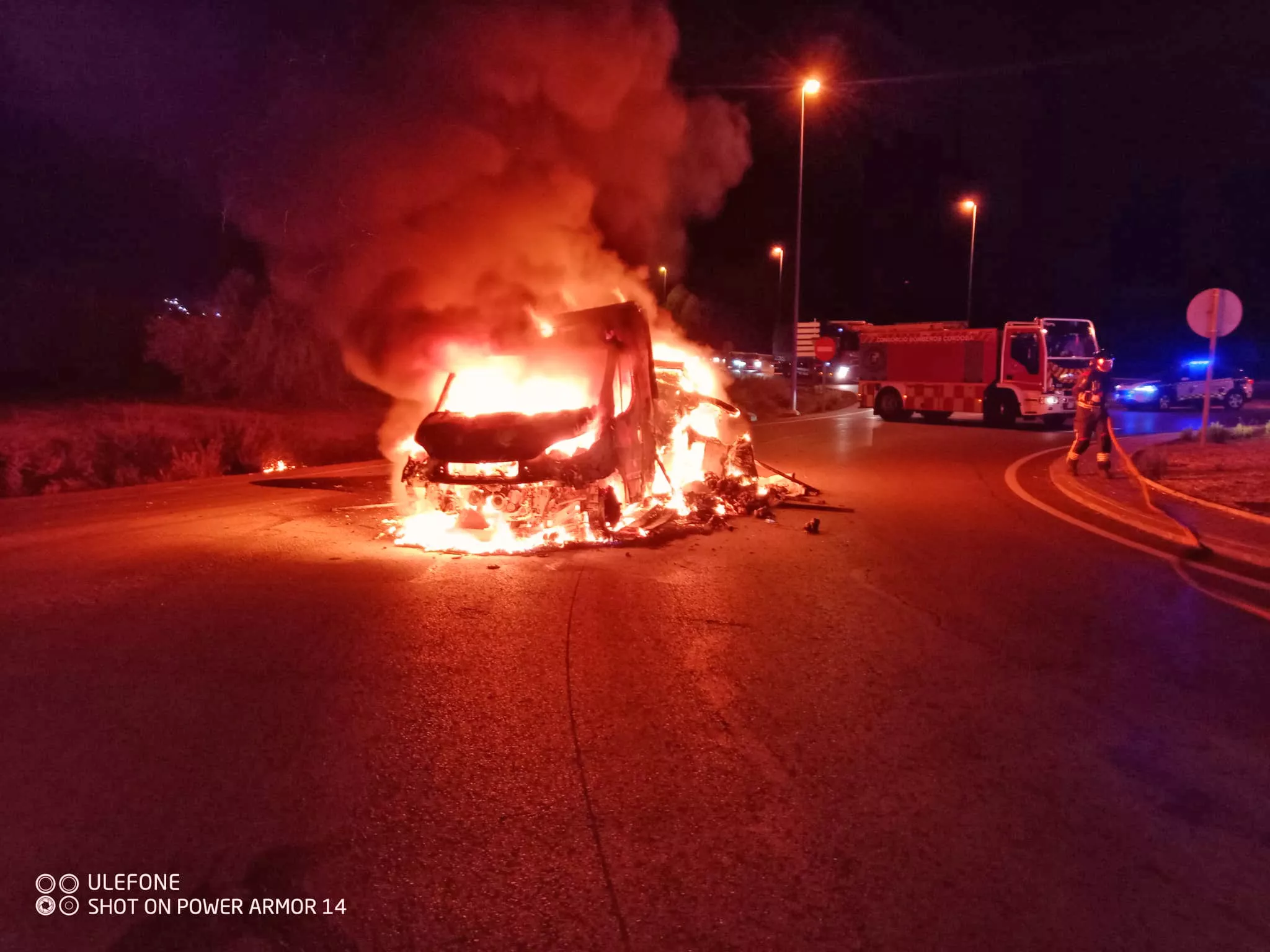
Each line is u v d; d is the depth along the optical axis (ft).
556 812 13.98
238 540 34.27
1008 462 60.95
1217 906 11.78
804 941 10.99
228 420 81.56
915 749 16.34
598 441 33.42
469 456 31.86
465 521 32.55
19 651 21.03
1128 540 35.24
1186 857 12.93
